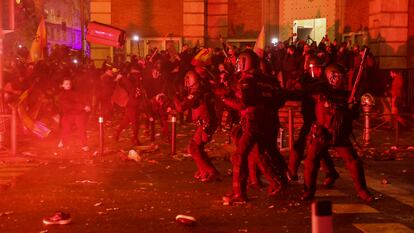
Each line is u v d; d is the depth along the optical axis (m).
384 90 20.77
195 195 9.16
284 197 8.98
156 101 15.51
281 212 8.07
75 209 8.28
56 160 12.53
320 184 10.03
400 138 16.14
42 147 14.66
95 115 21.42
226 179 10.45
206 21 28.11
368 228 7.23
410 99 19.50
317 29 26.45
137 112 14.90
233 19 27.95
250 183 9.62
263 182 10.18
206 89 9.82
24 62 21.25
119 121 21.47
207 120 9.92
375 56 22.34
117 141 15.51
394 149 13.94
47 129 15.09
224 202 8.50
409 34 22.20
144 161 12.42
